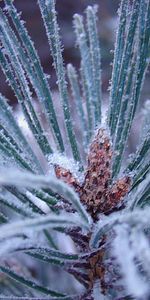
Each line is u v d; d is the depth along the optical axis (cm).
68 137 22
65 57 50
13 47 21
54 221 13
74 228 19
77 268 20
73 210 19
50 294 19
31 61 21
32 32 49
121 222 13
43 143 21
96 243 17
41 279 27
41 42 49
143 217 13
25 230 13
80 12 51
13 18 21
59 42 21
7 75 21
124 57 21
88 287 20
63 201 20
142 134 23
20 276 19
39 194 18
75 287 27
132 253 12
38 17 50
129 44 21
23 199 19
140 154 20
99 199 19
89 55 25
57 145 22
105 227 15
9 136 20
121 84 21
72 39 50
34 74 21
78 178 19
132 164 20
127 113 21
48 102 21
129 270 11
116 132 21
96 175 19
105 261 19
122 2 21
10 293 23
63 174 19
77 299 19
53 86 46
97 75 24
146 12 21
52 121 22
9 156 19
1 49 21
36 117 21
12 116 21
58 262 19
